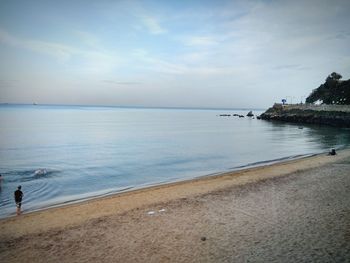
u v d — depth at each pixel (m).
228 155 40.03
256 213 15.05
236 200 17.41
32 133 68.38
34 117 149.50
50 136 62.94
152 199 18.19
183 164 33.62
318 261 10.03
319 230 12.63
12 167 30.70
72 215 15.50
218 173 27.81
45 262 10.60
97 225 13.97
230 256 10.63
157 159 36.75
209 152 42.69
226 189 20.06
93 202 17.95
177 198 18.19
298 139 60.34
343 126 90.19
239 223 13.75
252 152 42.75
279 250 10.94
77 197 20.64
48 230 13.51
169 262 10.36
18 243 12.20
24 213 16.80
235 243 11.66
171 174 28.52
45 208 17.78
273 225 13.39
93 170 30.06
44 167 31.02
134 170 30.30
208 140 58.94
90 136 64.56
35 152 41.44
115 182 25.33
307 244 11.34
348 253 10.52
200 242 11.84
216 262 10.25
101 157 38.00
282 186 20.41
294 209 15.48
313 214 14.63
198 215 14.95
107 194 21.11
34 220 14.86
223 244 11.61
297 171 25.48
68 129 82.75
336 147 46.91
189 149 45.78
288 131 80.62
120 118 165.12
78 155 39.41
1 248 11.77
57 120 129.25
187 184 22.17
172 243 11.83
